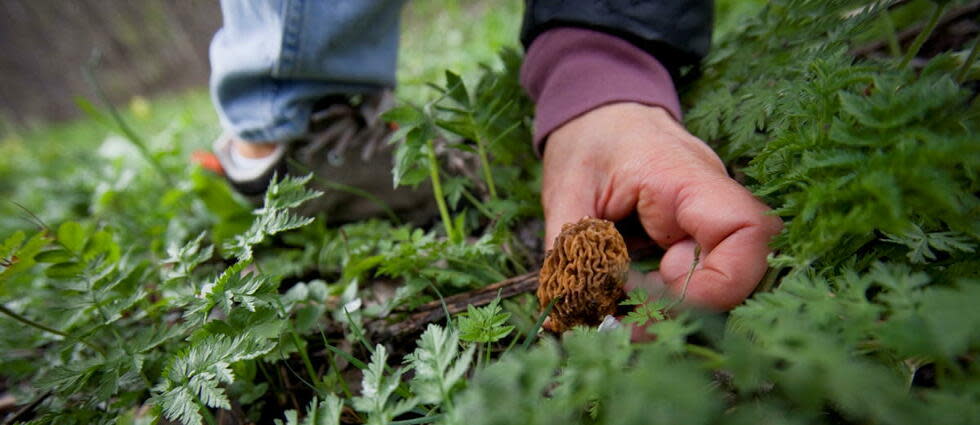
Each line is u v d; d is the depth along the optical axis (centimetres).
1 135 223
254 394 31
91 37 229
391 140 33
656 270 30
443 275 34
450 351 21
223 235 47
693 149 29
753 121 30
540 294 28
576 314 27
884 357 22
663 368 17
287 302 32
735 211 24
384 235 43
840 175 21
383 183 48
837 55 25
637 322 24
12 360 36
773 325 20
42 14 223
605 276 26
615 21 38
